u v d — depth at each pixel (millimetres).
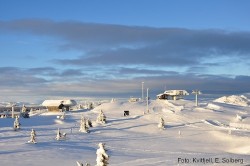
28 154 52719
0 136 72125
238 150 66562
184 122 98000
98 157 26062
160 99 155125
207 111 115188
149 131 86938
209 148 68250
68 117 109688
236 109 125062
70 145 64062
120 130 87188
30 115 125500
